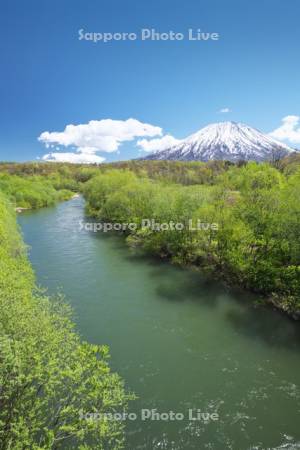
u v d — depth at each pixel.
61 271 35.66
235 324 23.86
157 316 25.05
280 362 19.30
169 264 38.59
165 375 18.02
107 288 30.66
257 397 16.39
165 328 23.23
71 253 43.53
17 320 11.32
